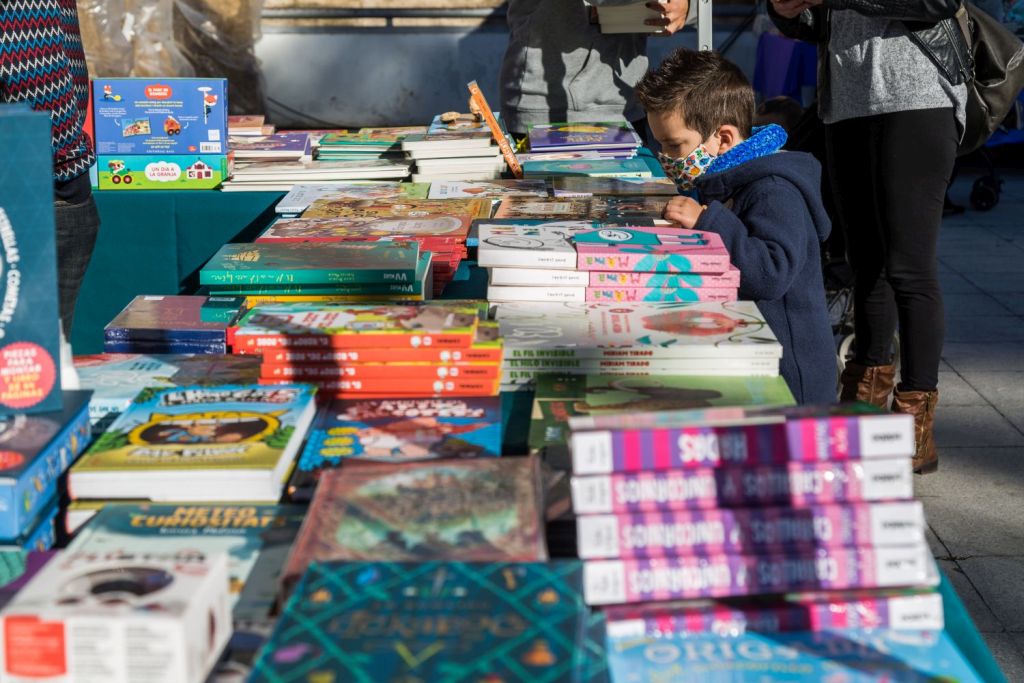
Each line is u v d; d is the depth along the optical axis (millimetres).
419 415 1475
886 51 2967
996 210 7184
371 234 2303
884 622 1087
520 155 3271
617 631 1072
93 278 3100
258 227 3055
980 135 3113
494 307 1796
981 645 1083
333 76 8953
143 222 3066
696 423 1078
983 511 3314
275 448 1273
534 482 1223
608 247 1826
